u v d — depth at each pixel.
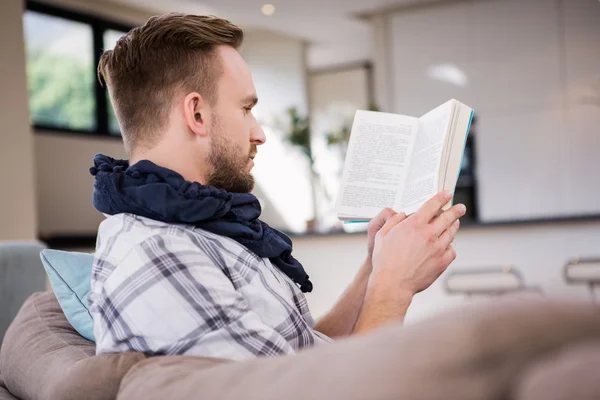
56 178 6.18
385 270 1.04
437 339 0.34
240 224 1.04
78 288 1.21
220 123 1.07
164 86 1.05
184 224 0.99
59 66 6.26
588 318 0.32
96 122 6.57
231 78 1.08
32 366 1.05
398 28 7.45
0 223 4.43
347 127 5.12
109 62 1.10
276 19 7.53
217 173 1.08
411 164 1.22
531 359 0.32
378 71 7.55
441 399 0.32
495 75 7.07
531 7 6.91
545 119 6.87
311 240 4.16
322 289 4.13
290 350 0.89
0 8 4.50
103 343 0.88
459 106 1.18
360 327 1.00
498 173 7.04
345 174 1.27
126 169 1.04
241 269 0.99
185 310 0.86
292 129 5.01
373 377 0.34
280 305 1.00
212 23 1.09
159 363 0.74
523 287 3.50
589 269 3.50
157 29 1.07
